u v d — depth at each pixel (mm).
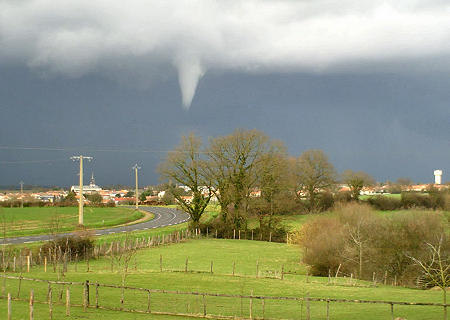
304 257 95375
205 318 44594
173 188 155000
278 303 56094
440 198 183875
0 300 47375
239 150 153625
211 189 154625
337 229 100812
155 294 57969
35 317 40531
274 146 155000
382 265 87875
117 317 42875
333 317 47938
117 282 64688
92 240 98188
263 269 91188
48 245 88188
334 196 195125
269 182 153125
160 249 115438
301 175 188500
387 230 92562
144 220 190125
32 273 68750
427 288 77750
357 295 62156
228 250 118812
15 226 136000
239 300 56688
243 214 153750
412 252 86375
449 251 83250
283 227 152125
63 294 53438
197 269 84875
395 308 53781
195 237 146250
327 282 75250
